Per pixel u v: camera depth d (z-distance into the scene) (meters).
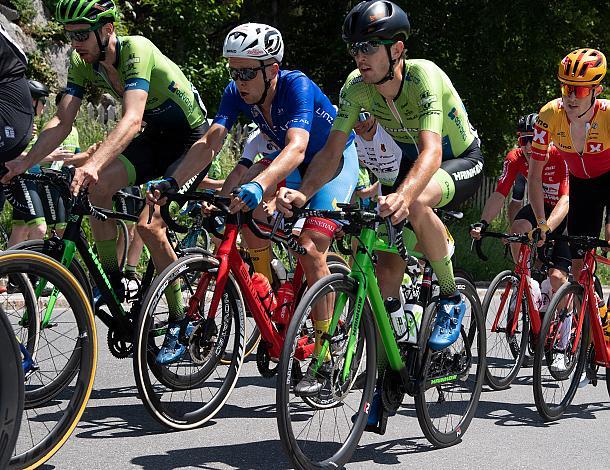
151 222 5.54
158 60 5.83
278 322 5.45
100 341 7.97
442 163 5.14
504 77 20.75
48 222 9.05
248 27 5.23
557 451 5.30
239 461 4.77
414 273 5.71
